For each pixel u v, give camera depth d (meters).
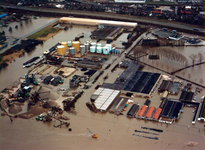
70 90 121.06
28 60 149.88
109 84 124.69
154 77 128.75
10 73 136.62
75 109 109.25
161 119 102.88
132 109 107.50
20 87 124.38
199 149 89.06
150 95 117.00
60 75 133.12
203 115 102.62
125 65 140.50
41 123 102.75
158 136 95.00
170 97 115.81
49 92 117.50
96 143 92.75
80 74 133.75
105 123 101.81
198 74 131.88
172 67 138.62
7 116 107.06
